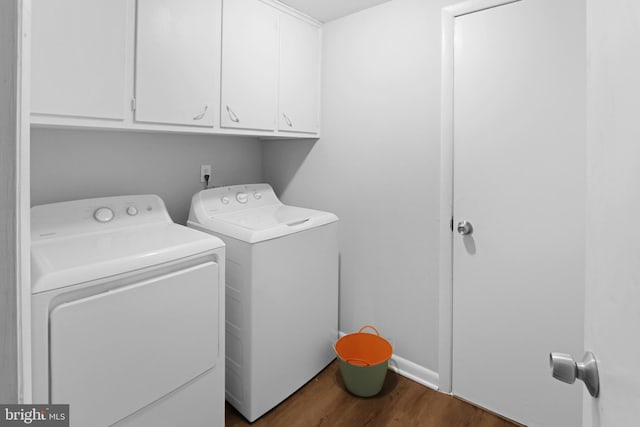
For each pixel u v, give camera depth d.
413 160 1.91
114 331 1.12
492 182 1.66
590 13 0.60
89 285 1.08
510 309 1.64
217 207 2.01
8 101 0.48
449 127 1.75
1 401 0.51
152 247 1.31
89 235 1.46
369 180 2.10
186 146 2.12
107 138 1.76
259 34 1.86
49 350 0.99
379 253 2.10
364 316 2.20
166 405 1.29
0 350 0.51
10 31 0.48
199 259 1.41
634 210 0.38
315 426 1.65
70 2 1.18
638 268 0.37
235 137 2.42
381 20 1.98
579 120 1.42
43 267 1.06
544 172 1.51
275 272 1.71
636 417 0.36
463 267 1.78
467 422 1.66
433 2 1.78
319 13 2.11
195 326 1.37
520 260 1.60
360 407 1.77
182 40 1.52
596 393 0.50
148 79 1.41
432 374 1.92
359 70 2.10
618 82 0.44
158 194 1.99
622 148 0.42
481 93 1.65
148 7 1.39
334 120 2.24
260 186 2.34
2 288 0.50
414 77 1.87
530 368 1.60
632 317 0.38
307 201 2.43
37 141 1.54
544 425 1.57
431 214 1.86
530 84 1.52
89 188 1.71
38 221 1.37
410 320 1.99
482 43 1.63
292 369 1.85
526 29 1.51
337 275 2.15
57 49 1.16
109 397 1.12
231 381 1.77
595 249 0.54
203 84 1.61
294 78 2.10
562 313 1.50
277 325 1.74
